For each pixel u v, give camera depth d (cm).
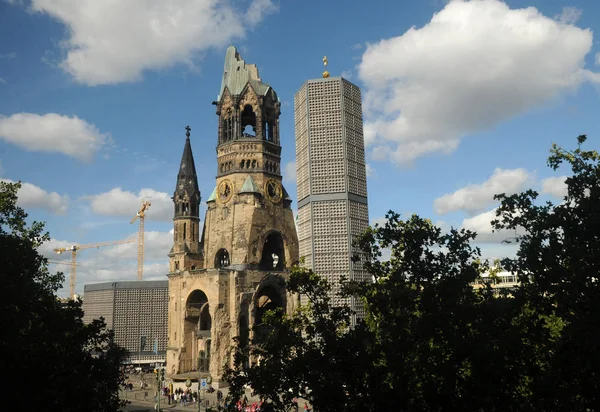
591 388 2345
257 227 11869
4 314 3422
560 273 2567
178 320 12150
